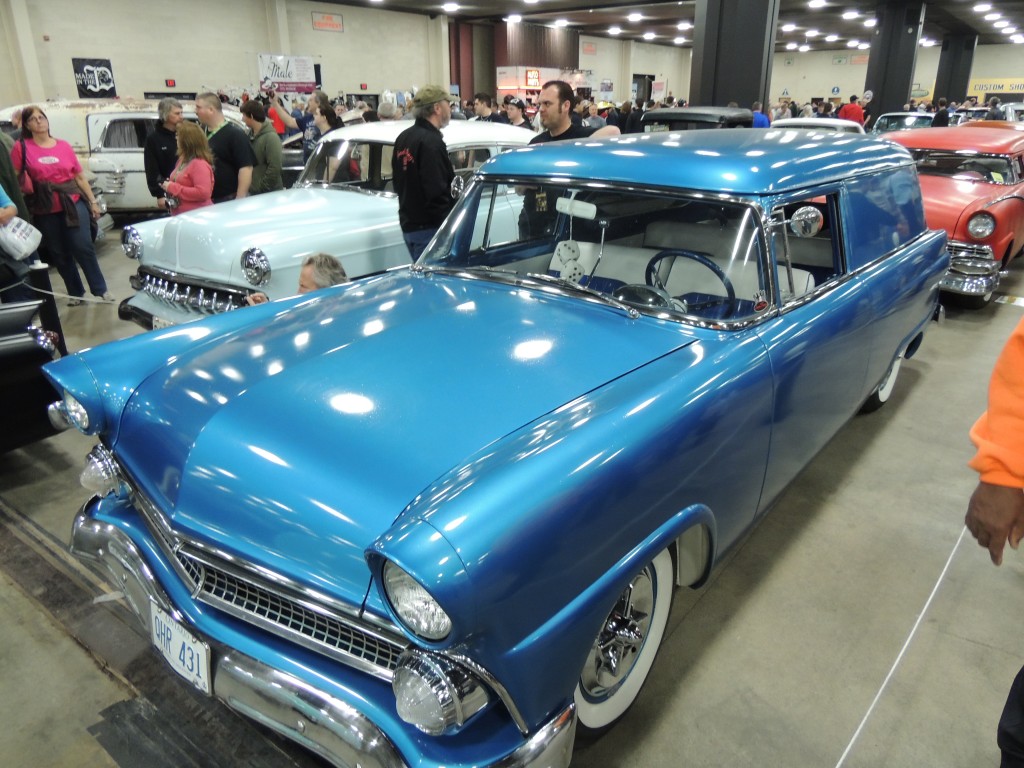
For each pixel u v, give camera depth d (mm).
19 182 5660
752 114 10602
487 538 1358
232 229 4391
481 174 2922
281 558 1614
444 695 1380
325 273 3434
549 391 1880
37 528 3111
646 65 35938
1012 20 27875
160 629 1854
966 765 2021
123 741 2059
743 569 2895
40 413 3432
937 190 6156
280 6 18672
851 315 2770
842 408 2990
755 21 12547
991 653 2447
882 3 22047
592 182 2604
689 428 1845
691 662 2393
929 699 2250
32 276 4379
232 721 2129
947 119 17344
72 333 5535
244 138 6055
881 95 22984
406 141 4387
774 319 2363
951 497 3441
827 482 3578
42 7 14883
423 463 1613
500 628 1394
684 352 2119
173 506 1802
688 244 2477
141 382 2105
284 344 2162
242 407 1853
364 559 1495
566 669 1563
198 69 17578
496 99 27391
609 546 1626
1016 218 5941
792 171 2537
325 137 5730
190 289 4500
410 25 22766
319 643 1604
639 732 2111
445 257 2895
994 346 5555
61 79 15445
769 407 2240
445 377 1938
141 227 4820
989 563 2938
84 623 2533
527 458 1546
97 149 9891
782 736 2107
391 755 1470
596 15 24938
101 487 2061
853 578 2840
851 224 2920
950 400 4562
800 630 2549
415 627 1358
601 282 2646
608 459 1614
